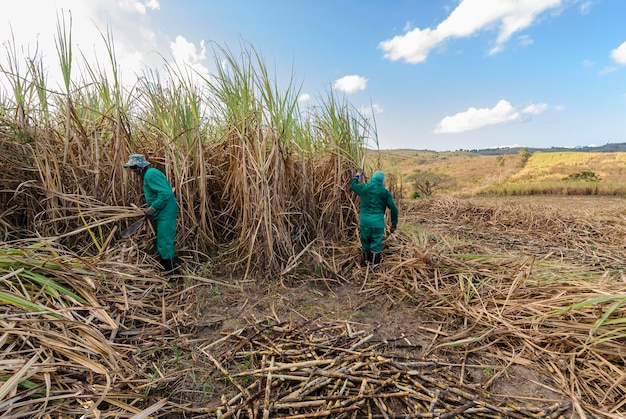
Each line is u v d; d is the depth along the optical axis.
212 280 3.59
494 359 2.54
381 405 1.97
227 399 2.04
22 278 2.34
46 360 1.81
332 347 2.55
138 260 3.64
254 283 3.78
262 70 4.08
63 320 2.10
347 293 3.71
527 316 2.95
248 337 2.67
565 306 2.88
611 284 3.15
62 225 3.75
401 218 6.70
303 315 3.19
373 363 2.35
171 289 3.39
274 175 4.20
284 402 1.97
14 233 3.64
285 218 4.45
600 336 2.46
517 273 3.80
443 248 4.68
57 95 3.87
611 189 17.17
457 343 2.68
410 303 3.47
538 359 2.49
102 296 2.74
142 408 1.88
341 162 5.03
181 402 2.00
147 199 3.64
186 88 4.21
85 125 4.20
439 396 2.07
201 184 4.24
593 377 2.26
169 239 3.63
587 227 7.00
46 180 3.65
